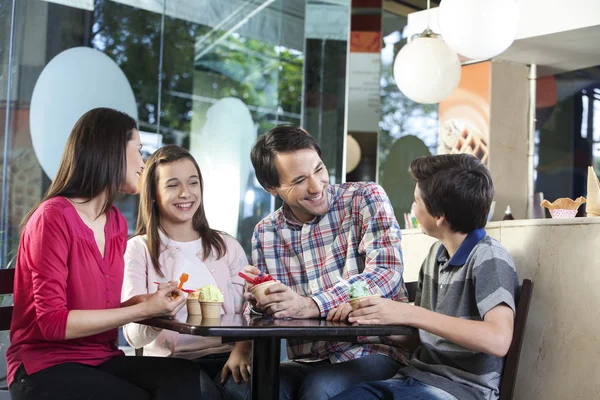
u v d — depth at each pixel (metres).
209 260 2.67
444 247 2.29
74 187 2.15
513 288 2.07
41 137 4.34
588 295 2.05
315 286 2.43
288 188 2.38
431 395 1.97
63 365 1.97
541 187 5.24
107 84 4.63
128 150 2.21
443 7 3.78
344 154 5.76
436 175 2.17
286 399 2.24
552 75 5.25
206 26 5.10
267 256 2.52
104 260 2.18
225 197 5.16
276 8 5.46
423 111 6.53
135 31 4.76
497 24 3.65
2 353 3.82
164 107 4.91
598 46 4.67
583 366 2.05
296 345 2.48
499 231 2.38
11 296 3.83
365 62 6.31
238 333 1.66
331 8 5.71
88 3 4.55
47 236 2.00
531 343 2.22
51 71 4.41
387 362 2.30
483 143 5.14
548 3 4.42
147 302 1.93
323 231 2.45
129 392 1.91
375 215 2.37
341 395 2.03
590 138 5.26
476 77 5.19
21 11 4.31
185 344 2.55
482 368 2.04
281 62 5.51
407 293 2.46
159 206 2.66
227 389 2.35
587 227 2.07
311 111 5.64
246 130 5.30
